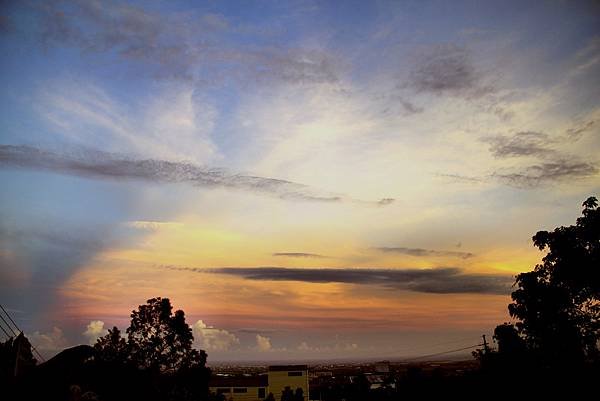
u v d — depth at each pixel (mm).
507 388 25125
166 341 33000
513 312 24062
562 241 22359
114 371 29547
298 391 57094
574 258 21844
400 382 44688
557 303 22469
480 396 28734
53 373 26406
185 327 33781
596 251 21500
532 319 23500
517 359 24750
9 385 23688
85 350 29984
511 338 25438
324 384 75625
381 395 51531
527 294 23375
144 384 30812
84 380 27453
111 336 32438
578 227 22297
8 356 25484
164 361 32719
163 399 32062
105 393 28359
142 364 32031
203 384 33156
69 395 24109
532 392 23672
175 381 32562
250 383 63406
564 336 22375
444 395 36375
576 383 21953
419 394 39500
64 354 28750
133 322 33219
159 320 33500
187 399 32875
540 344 23766
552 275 23031
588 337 21984
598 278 21141
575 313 22672
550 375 23016
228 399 61312
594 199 22031
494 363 26844
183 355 33344
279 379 63344
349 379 79312
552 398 22656
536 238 23281
